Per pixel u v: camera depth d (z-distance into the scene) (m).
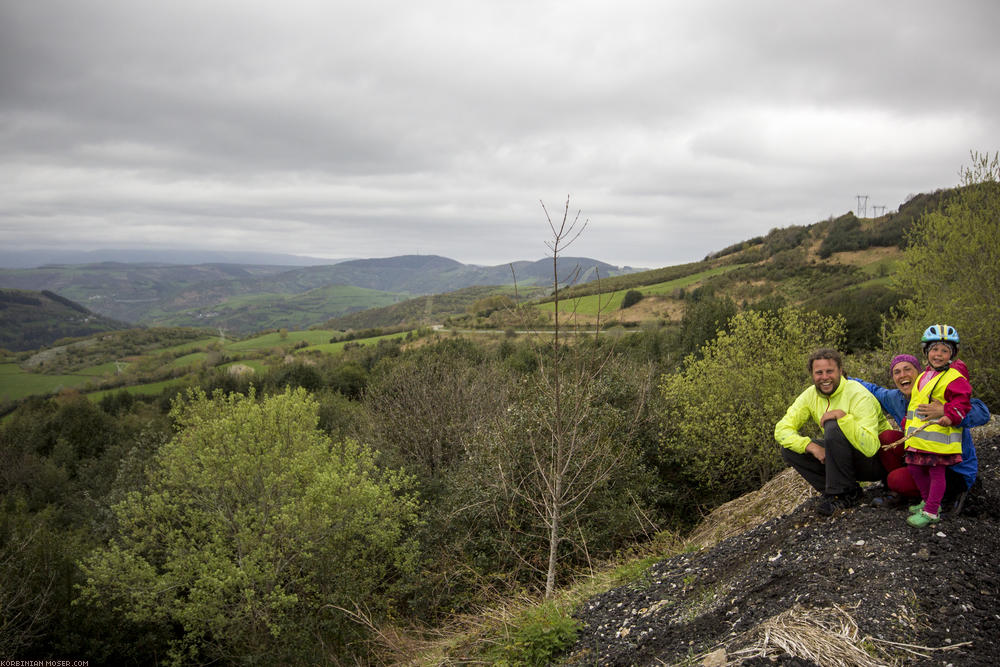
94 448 33.91
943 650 2.89
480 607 8.69
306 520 12.09
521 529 10.60
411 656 7.42
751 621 3.74
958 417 3.77
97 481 25.80
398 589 11.57
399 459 15.95
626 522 10.34
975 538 3.81
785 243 89.00
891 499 4.47
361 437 17.59
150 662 13.31
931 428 3.94
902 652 2.94
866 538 4.08
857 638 3.10
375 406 18.62
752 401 13.49
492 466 10.98
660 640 4.18
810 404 4.81
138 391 62.47
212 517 13.45
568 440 7.71
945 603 3.23
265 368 67.38
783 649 3.12
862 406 4.49
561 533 9.95
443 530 12.11
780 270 75.75
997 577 3.39
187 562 12.44
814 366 4.63
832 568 3.90
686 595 4.85
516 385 13.12
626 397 13.79
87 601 12.23
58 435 34.25
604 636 4.74
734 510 9.31
